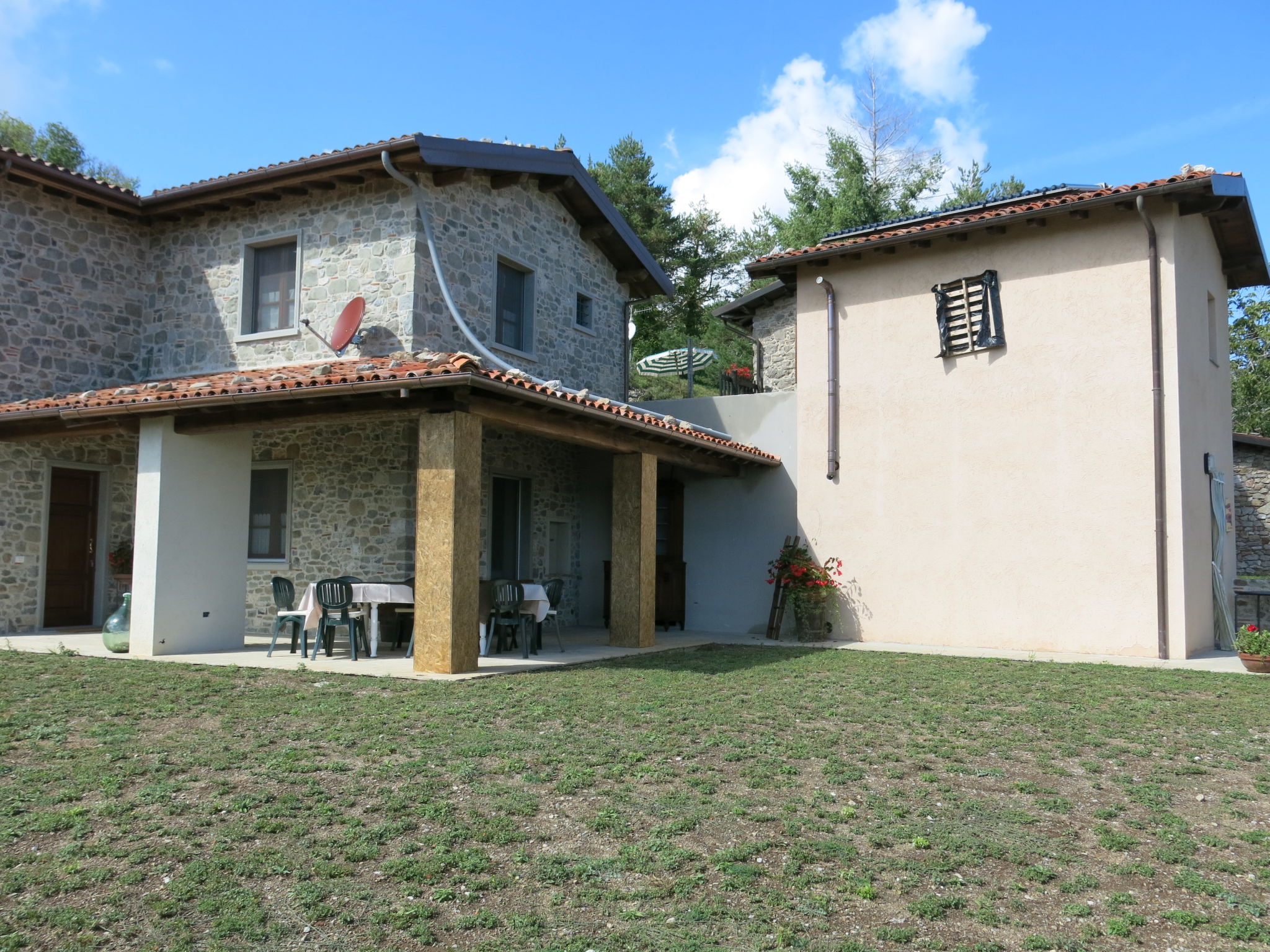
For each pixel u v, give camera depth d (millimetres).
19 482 11062
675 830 3816
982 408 10727
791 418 12320
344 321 10383
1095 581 9914
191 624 9320
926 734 5789
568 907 3121
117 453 12172
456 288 11203
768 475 12438
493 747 5086
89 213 11891
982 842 3781
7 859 3381
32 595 11188
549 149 12023
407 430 10742
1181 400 9680
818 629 11312
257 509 11578
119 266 12203
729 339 29062
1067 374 10211
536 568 12727
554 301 13234
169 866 3367
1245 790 4676
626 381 15219
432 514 7844
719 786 4508
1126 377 9875
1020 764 5074
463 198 11414
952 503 10852
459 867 3412
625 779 4570
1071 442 10148
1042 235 10438
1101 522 9922
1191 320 10227
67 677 7316
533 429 8570
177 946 2781
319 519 11133
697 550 12875
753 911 3113
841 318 11805
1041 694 7258
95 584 11906
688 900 3191
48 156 27547
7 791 4145
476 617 8086
